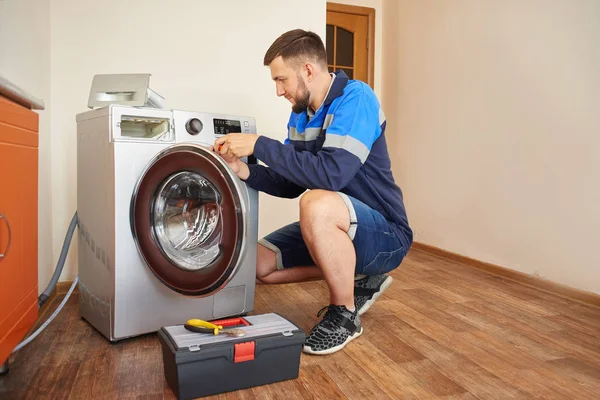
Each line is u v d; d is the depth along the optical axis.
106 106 1.52
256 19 2.43
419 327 1.73
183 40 2.32
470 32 2.93
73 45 2.17
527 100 2.53
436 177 3.28
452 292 2.26
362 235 1.49
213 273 1.36
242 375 1.22
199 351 1.15
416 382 1.28
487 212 2.82
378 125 1.54
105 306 1.56
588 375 1.36
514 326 1.77
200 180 1.51
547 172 2.41
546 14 2.40
